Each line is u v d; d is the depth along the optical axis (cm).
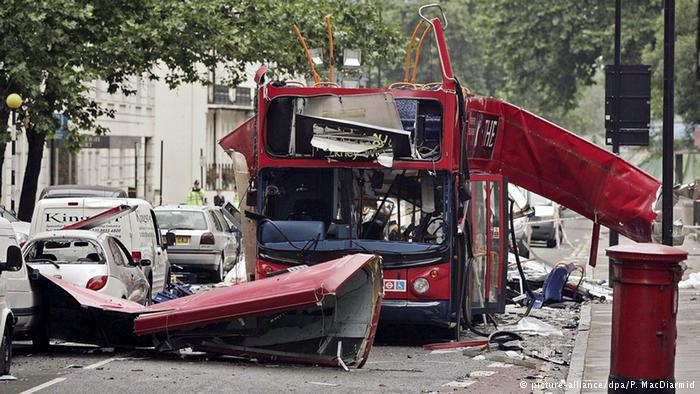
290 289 3028
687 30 11594
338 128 3697
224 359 3253
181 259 6400
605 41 14600
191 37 7688
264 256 3741
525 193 9606
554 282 4912
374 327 3127
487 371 3077
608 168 4325
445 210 3694
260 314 3056
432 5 3831
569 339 3838
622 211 4356
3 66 7038
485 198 3997
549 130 4272
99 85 11838
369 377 2941
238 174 4231
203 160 15088
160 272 5316
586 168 4334
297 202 3756
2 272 2855
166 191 14712
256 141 3788
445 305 3678
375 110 3694
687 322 3997
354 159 3691
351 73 4241
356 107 3703
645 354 2220
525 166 4344
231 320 3116
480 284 3988
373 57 9050
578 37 14762
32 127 7275
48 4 6938
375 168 3697
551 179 4362
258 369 3052
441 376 2980
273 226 3744
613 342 2262
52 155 9300
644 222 4347
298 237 3725
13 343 3669
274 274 3281
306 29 8331
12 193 8406
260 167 3753
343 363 3103
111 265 3912
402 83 3778
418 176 3703
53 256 4116
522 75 15550
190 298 3250
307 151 3716
